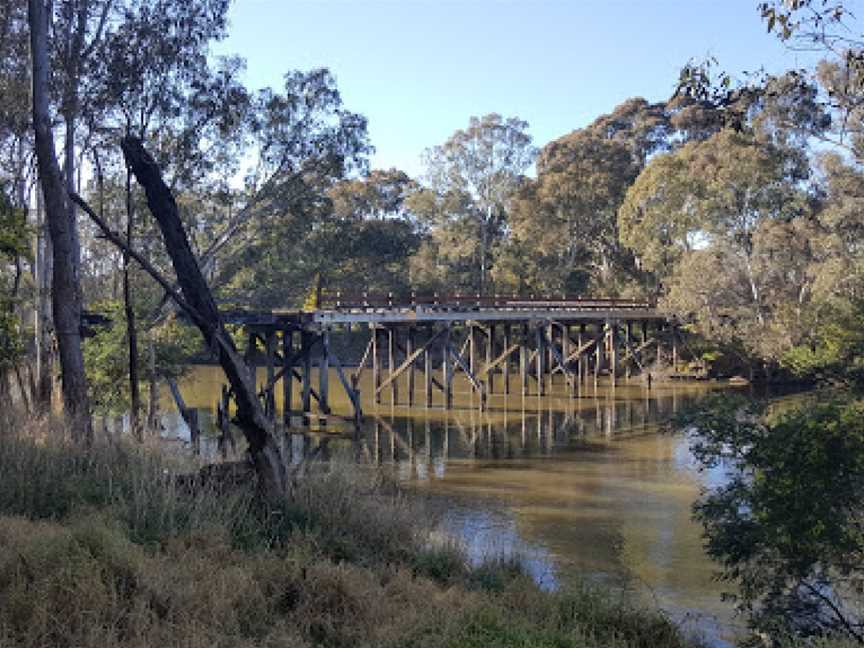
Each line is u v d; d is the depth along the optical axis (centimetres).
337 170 2453
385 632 561
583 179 4859
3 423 959
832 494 763
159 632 502
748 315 3550
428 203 5419
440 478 1711
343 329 4338
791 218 3638
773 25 756
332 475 955
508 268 5172
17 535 623
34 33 1155
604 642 655
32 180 1730
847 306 1789
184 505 781
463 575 810
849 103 1047
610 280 5103
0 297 1391
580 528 1320
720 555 848
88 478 862
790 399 2888
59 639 482
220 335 912
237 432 2159
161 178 942
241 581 611
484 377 3859
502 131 5412
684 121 4666
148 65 1350
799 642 738
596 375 3484
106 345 1677
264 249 2922
